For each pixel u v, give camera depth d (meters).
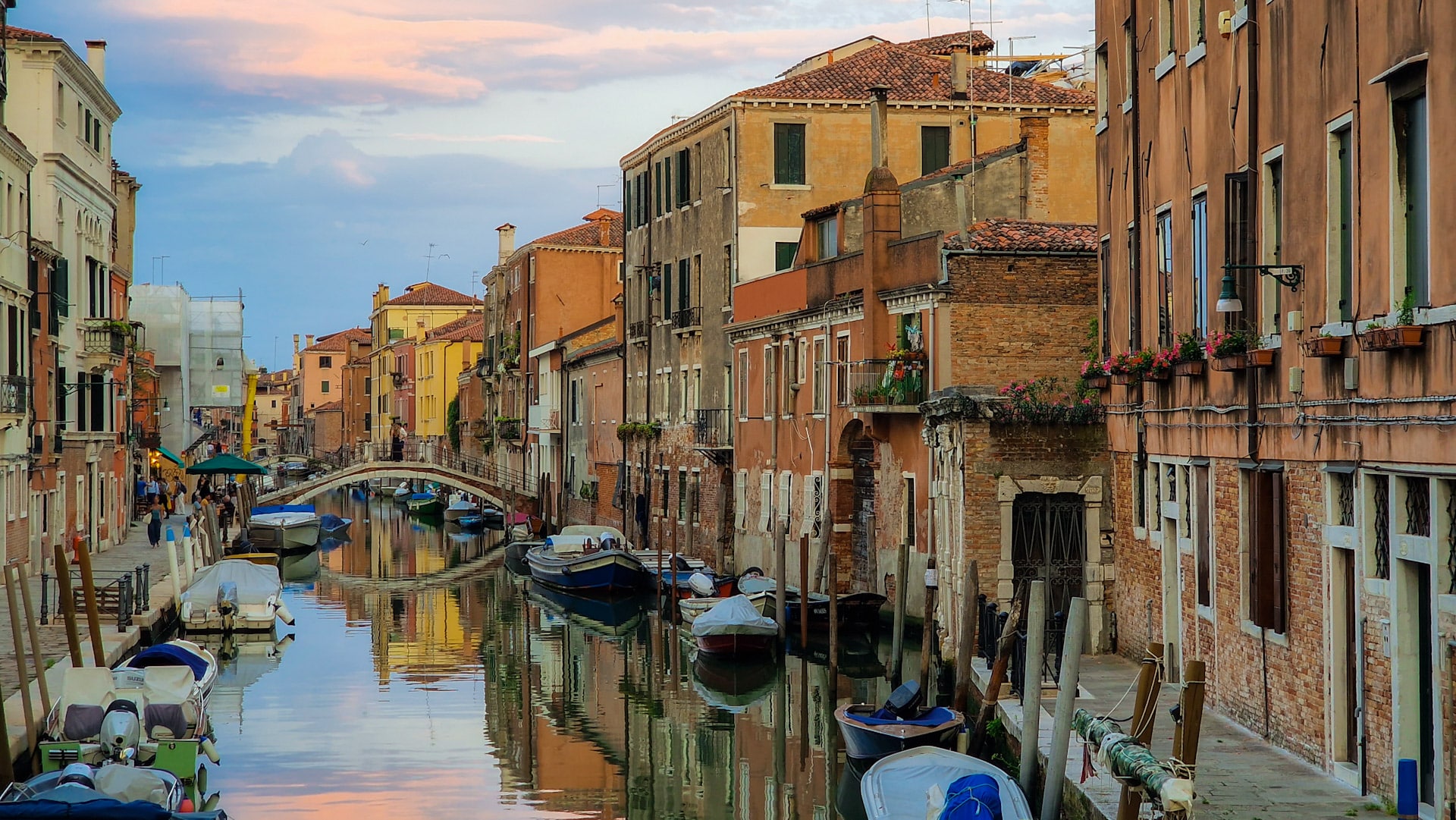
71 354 41.12
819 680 26.39
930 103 40.47
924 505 28.23
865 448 32.06
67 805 12.69
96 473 43.75
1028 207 32.19
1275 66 15.13
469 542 60.91
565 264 66.69
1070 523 24.61
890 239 30.09
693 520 43.69
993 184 32.09
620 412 52.19
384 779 19.56
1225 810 12.76
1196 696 11.74
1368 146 12.87
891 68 42.12
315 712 24.23
